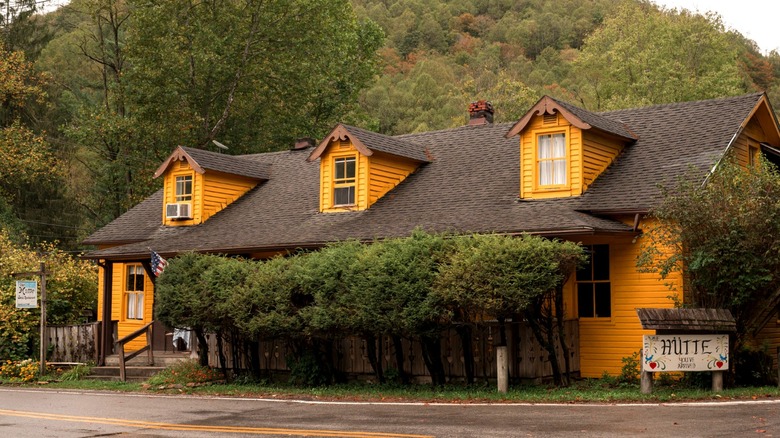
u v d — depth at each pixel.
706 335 14.43
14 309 22.89
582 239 17.14
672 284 15.90
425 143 24.67
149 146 37.53
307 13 37.16
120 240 25.73
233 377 19.09
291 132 40.00
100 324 22.84
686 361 14.27
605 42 56.75
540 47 100.94
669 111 20.92
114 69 40.28
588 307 17.91
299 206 23.53
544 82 80.38
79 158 49.06
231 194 26.03
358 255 16.12
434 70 87.94
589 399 13.66
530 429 10.29
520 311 14.70
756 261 14.31
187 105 37.03
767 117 20.45
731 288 14.78
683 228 14.83
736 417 10.94
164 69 35.53
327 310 16.19
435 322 15.34
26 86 42.69
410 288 15.09
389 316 15.26
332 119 42.59
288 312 16.98
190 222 25.22
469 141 23.75
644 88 48.75
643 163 18.83
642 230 17.11
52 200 43.47
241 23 36.91
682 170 17.78
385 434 10.18
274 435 10.35
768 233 14.23
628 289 17.27
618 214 17.22
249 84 37.72
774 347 19.30
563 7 105.81
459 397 14.54
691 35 50.62
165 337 24.94
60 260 27.81
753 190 14.45
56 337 23.20
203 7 36.47
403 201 21.23
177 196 25.91
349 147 22.08
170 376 19.09
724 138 18.56
